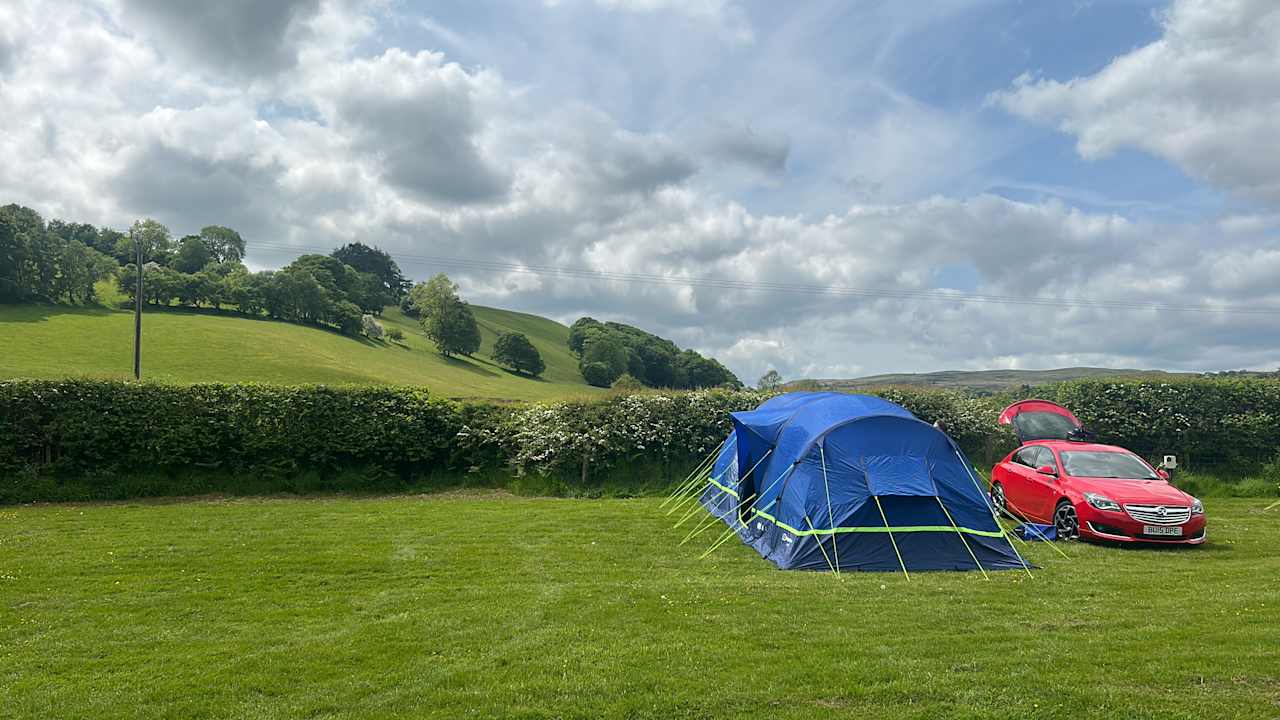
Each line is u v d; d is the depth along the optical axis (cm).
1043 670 554
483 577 932
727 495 1385
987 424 1991
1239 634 635
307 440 1730
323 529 1243
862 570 1004
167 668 594
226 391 1700
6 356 6319
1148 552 1104
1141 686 518
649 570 987
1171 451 1902
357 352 9100
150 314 9000
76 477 1588
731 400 1911
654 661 593
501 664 593
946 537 1034
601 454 1803
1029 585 888
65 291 8875
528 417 1859
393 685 549
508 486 1806
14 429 1545
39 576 913
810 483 1073
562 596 823
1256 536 1223
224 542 1126
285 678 566
